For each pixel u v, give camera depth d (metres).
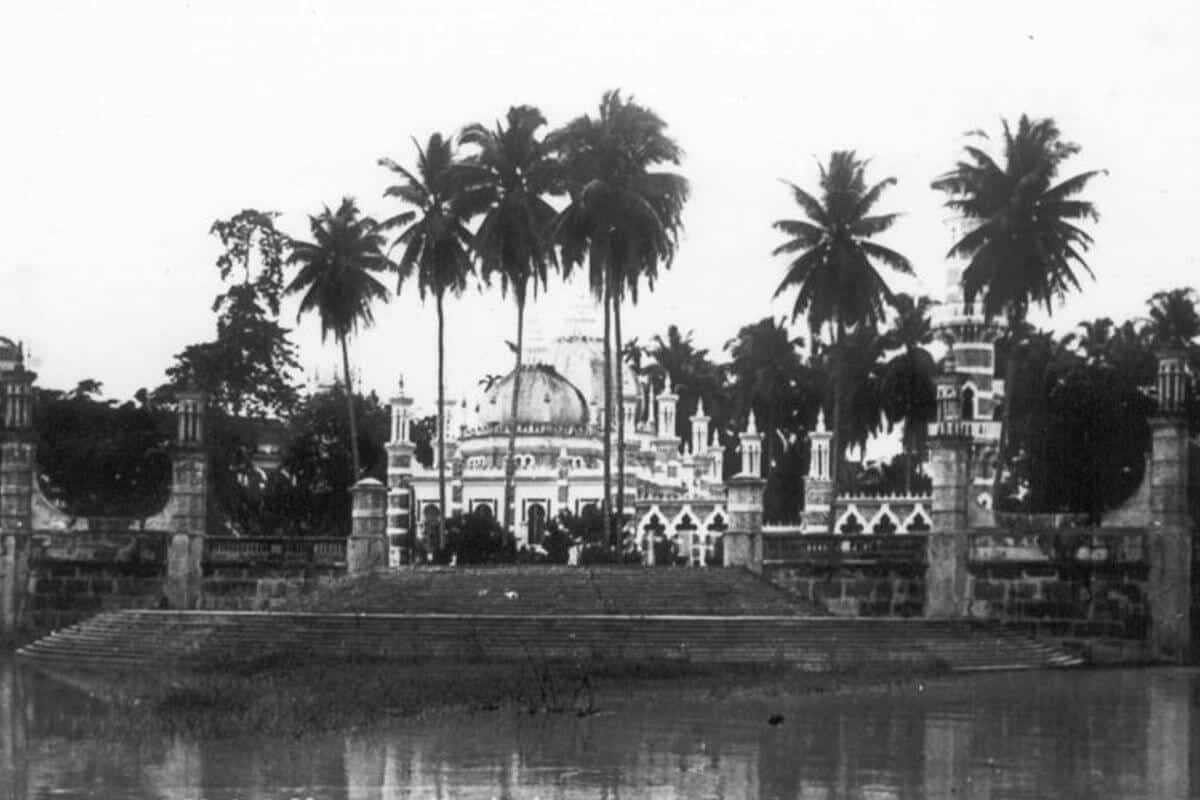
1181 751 47.09
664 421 143.75
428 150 106.56
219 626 77.69
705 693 61.59
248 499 128.00
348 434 130.00
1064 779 41.88
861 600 89.06
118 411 126.19
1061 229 99.00
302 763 44.00
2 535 93.50
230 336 140.38
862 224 104.81
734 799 38.69
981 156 99.62
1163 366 85.44
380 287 112.88
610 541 106.31
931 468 88.88
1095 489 111.06
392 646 73.19
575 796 39.09
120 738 48.47
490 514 122.31
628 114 99.75
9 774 42.09
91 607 93.19
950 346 118.06
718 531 127.38
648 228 97.88
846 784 40.97
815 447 118.81
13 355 117.44
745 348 165.12
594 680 65.69
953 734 50.59
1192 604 86.31
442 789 39.94
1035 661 79.81
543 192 103.25
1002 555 86.62
